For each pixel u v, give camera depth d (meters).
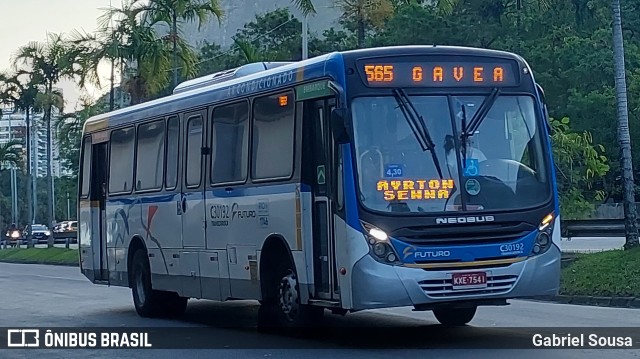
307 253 12.54
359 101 11.73
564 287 19.47
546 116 12.38
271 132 13.45
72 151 57.88
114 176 18.70
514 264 11.75
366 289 11.42
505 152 12.04
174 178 16.23
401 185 11.61
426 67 11.97
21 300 22.72
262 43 56.31
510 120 12.16
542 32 48.12
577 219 27.55
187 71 34.84
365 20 33.44
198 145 15.48
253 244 13.80
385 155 11.66
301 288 12.72
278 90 13.30
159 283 16.95
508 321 15.25
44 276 34.31
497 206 11.80
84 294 24.22
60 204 106.62
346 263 11.57
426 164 11.71
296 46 53.69
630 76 43.66
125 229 18.19
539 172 12.15
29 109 52.66
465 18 47.84
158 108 16.95
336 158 11.82
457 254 11.57
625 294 18.30
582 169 29.72
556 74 46.47
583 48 45.81
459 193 11.70
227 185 14.52
